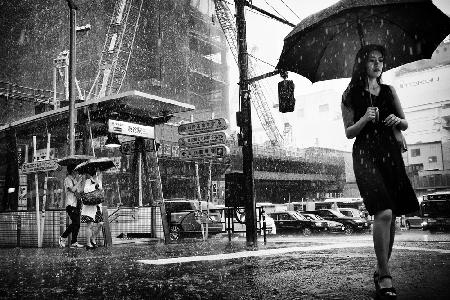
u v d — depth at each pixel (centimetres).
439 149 5738
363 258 435
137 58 3822
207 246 779
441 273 304
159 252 612
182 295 242
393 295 216
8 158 1448
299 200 4859
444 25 283
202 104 4434
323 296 226
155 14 3962
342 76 345
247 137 887
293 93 778
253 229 823
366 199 251
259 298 226
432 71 6250
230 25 3728
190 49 4556
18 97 2552
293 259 440
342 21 297
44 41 3725
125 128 1069
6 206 1448
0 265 438
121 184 2309
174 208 1623
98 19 3800
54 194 1628
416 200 262
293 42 324
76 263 450
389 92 280
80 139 1334
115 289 267
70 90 1100
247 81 901
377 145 261
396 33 305
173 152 2925
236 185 921
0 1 3466
